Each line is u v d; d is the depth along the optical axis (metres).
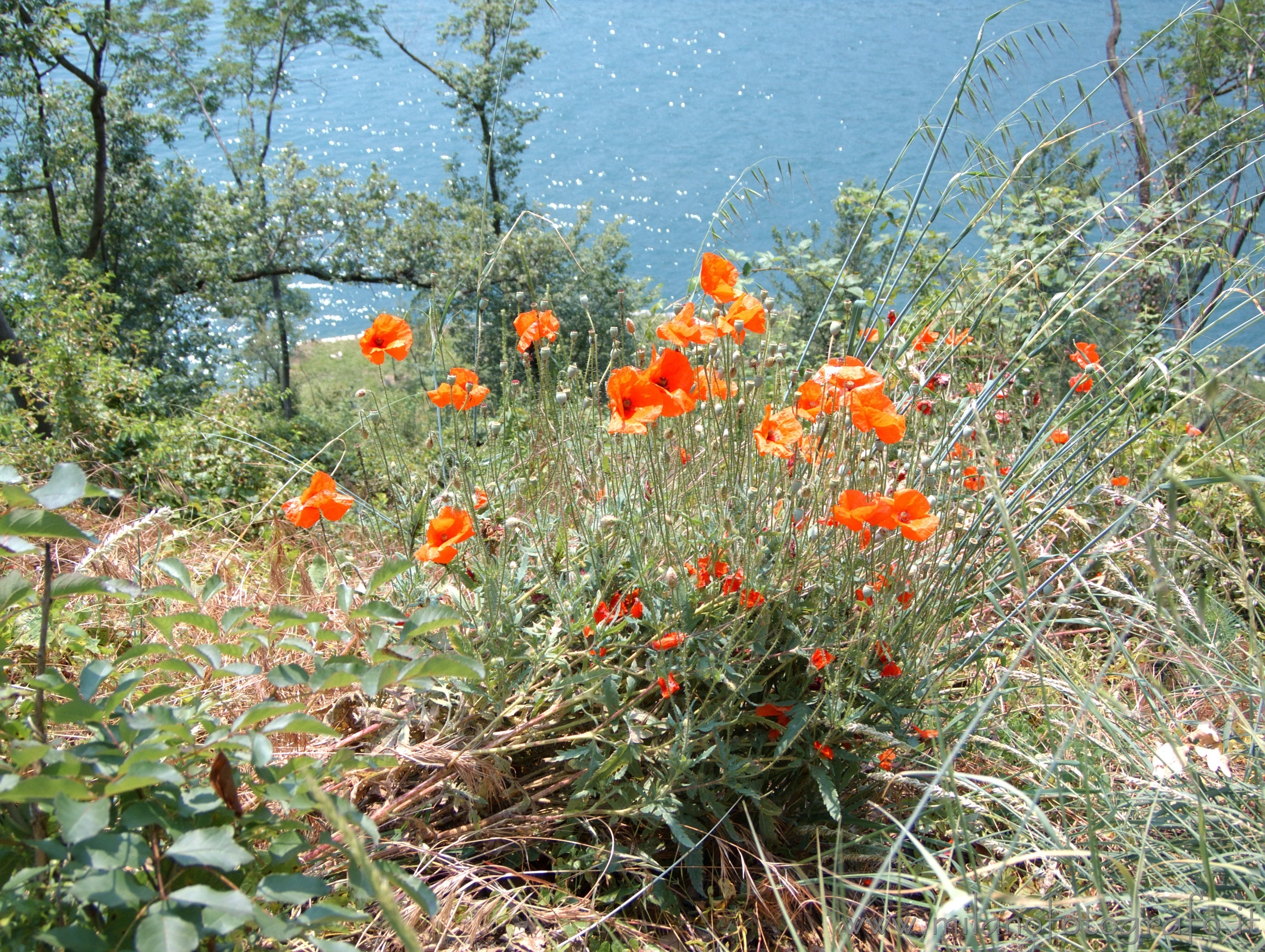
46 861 0.80
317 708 1.17
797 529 1.16
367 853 1.02
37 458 2.63
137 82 8.74
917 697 1.16
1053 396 1.85
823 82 30.14
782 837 1.15
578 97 29.86
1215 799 1.08
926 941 0.87
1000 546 1.36
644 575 1.10
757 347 1.50
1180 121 1.75
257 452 3.36
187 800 0.81
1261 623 1.43
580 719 1.09
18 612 0.99
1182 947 0.99
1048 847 1.08
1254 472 1.48
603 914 1.06
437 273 7.99
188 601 0.91
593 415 1.32
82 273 4.40
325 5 10.67
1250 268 1.34
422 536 1.26
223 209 8.81
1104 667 1.08
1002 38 1.48
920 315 1.74
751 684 1.10
